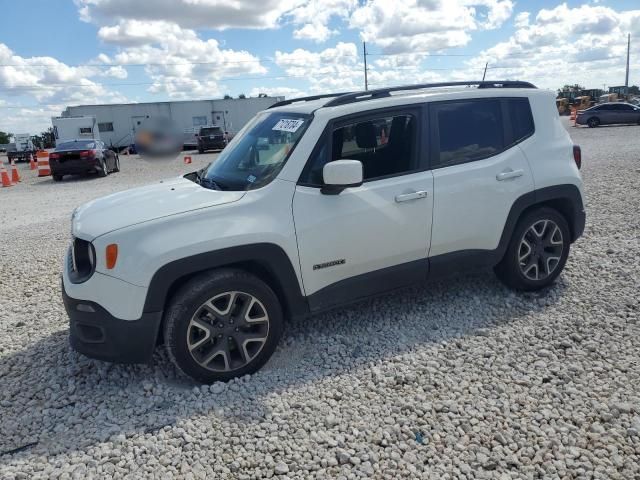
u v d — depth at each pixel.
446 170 4.14
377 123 3.97
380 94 4.14
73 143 19.22
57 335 4.52
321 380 3.51
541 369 3.46
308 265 3.69
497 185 4.29
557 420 2.94
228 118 39.66
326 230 3.70
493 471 2.60
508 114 4.48
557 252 4.70
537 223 4.57
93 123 35.81
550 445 2.75
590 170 11.59
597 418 2.94
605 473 2.54
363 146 3.92
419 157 4.07
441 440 2.85
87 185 16.50
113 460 2.83
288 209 3.61
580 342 3.79
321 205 3.70
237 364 3.57
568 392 3.19
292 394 3.35
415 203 3.98
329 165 3.46
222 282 3.41
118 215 3.50
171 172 19.64
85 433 3.10
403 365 3.62
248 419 3.12
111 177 18.72
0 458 2.92
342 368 3.65
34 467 2.82
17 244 8.13
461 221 4.18
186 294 3.36
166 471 2.73
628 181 9.68
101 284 3.27
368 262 3.91
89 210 3.81
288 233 3.57
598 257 5.49
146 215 3.42
